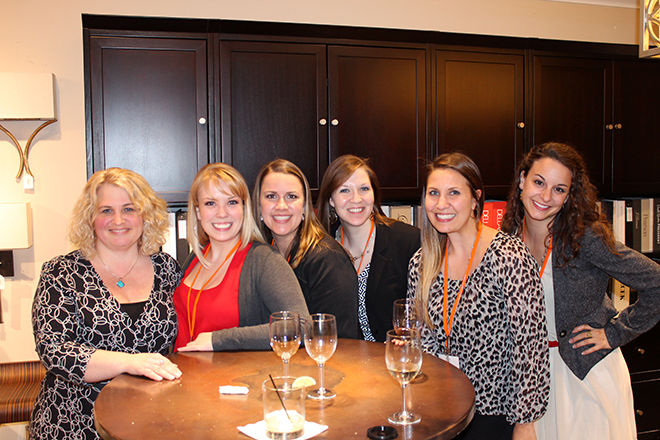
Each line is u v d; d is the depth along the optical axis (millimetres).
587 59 3021
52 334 1529
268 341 1571
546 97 2982
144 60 2541
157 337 1695
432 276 1722
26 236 2658
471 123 2896
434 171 1686
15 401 2414
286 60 2660
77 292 1624
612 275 1771
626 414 1851
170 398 1223
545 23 3350
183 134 2596
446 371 1405
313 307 1744
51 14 2727
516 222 2010
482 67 2893
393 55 2771
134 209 1700
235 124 2631
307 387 1283
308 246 1798
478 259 1640
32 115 2627
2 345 2754
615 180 3092
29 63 2721
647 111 3121
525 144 2969
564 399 1827
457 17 3207
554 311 1828
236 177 1735
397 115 2801
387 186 2807
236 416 1120
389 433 1025
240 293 1687
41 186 2764
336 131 2725
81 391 1576
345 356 1524
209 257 1835
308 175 2715
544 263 1851
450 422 1083
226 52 2600
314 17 3004
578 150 3035
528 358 1525
